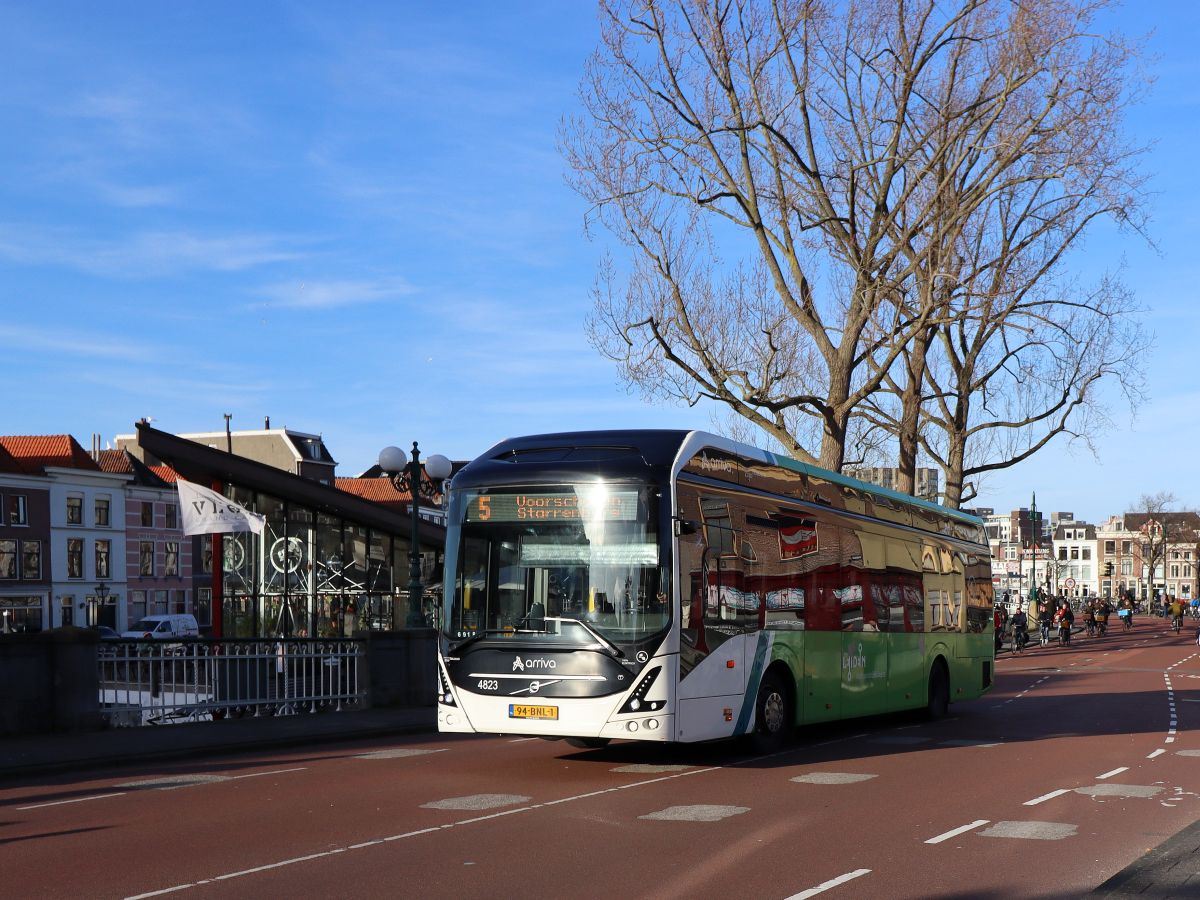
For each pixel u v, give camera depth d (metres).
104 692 17.16
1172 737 17.31
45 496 72.38
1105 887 7.43
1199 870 7.93
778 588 15.25
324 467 86.00
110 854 8.73
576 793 11.68
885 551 18.83
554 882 7.73
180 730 17.06
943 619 21.11
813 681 16.02
